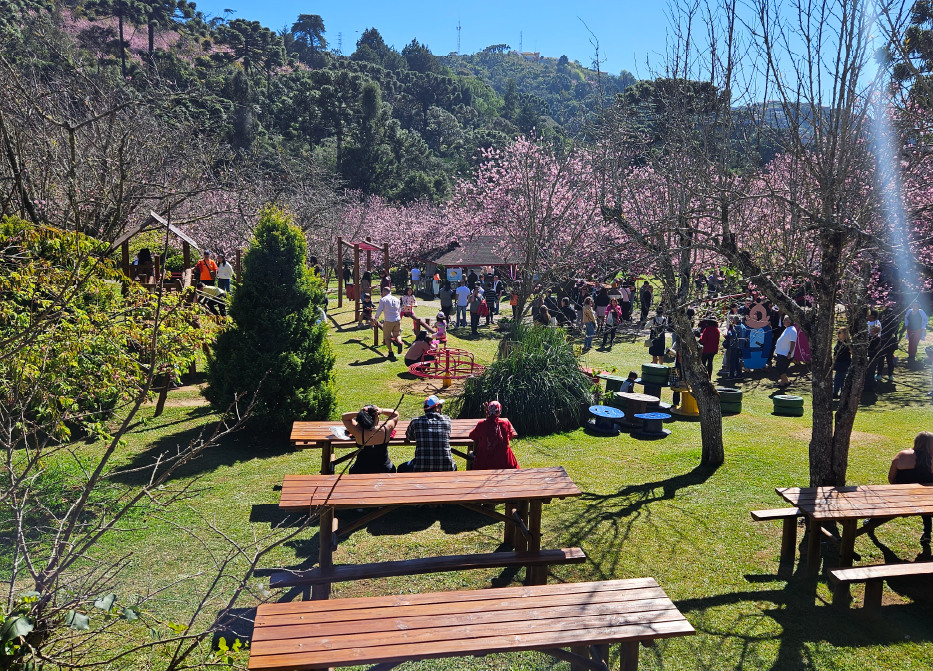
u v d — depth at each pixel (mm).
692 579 5750
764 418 11891
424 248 45375
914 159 5918
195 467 8570
